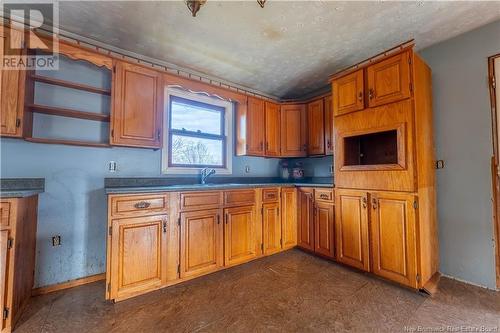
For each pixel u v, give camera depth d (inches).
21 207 61.9
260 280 84.9
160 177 101.9
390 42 89.4
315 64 107.3
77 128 84.6
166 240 79.3
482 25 79.5
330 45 91.5
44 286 76.9
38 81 77.0
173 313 65.0
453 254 84.9
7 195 57.2
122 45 91.6
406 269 76.5
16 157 74.7
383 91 83.6
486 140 78.9
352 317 62.6
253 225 103.0
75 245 83.0
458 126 84.5
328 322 60.6
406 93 77.8
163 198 79.2
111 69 82.4
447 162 86.7
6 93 65.8
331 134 117.3
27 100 71.2
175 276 80.6
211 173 113.0
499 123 76.7
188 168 110.7
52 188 79.7
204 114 120.3
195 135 115.6
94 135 87.5
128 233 72.4
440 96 88.7
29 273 71.0
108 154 90.5
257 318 62.7
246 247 100.3
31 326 59.2
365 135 99.5
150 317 63.1
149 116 89.9
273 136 132.3
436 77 89.9
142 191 75.1
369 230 86.7
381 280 84.1
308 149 129.2
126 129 84.6
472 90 81.7
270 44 90.8
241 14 73.2
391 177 81.0
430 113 88.0
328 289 78.0
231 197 96.4
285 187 115.5
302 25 78.9
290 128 134.2
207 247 88.7
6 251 56.8
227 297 73.2
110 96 86.7
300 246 116.1
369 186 87.0
